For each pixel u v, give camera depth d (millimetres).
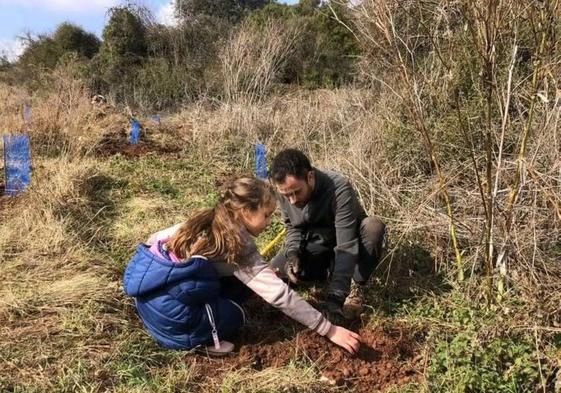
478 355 2938
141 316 3275
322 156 6367
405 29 3766
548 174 3371
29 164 6016
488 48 3105
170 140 8992
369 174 4793
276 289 3035
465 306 3551
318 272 3957
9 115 10984
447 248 4129
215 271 3117
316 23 16719
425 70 4418
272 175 3309
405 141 4988
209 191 6273
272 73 12117
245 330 3457
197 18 19094
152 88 16250
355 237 3500
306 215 3633
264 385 2920
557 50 3234
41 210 5012
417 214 4211
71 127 8469
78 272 4102
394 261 4105
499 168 3340
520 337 3127
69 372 2975
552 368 2885
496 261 3750
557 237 3764
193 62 17297
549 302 3223
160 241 3213
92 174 6152
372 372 3119
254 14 19625
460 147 4453
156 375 3027
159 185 6297
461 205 4148
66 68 17688
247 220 3066
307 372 3016
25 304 3561
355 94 8133
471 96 4527
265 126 8688
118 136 9000
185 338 3160
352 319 3602
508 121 3873
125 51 18406
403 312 3654
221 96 12141
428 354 3180
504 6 3041
